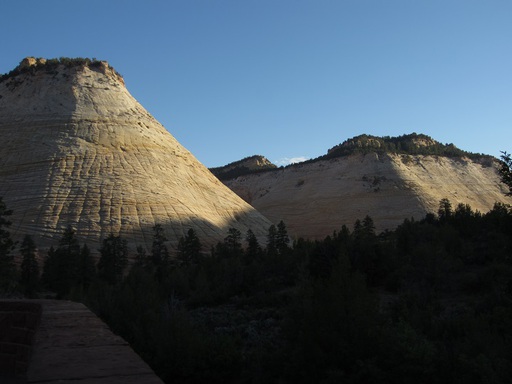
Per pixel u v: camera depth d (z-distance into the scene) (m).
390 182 159.50
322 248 46.22
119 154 111.12
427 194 153.25
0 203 44.62
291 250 62.06
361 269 42.75
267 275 49.91
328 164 183.62
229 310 40.12
